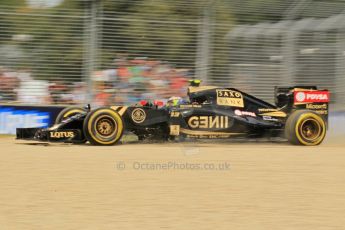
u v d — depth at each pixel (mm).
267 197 22953
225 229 18297
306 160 33094
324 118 42750
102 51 50906
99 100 50906
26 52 49219
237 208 21078
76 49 50406
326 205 21781
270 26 55469
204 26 53500
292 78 56219
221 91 40844
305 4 55531
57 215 19578
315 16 56344
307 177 27453
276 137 42375
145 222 18922
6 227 18016
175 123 39000
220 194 23328
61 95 50094
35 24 49375
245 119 40562
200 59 53562
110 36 51094
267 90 55719
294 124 40719
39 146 37594
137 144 39438
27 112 48594
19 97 49094
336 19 56938
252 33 54938
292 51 56156
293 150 37875
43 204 21078
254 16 54844
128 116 38875
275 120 41688
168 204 21469
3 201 21438
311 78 56562
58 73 49969
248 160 32531
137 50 51969
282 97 43562
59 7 49938
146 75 52250
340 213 20625
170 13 52625
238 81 54812
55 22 49906
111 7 51000
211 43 53781
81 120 38719
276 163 31594
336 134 53344
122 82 51562
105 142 37719
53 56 49875
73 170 27969
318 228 18625
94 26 50500
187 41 53188
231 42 54500
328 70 56969
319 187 25109
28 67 49312
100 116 37406
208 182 25719
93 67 50719
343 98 56594
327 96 43156
